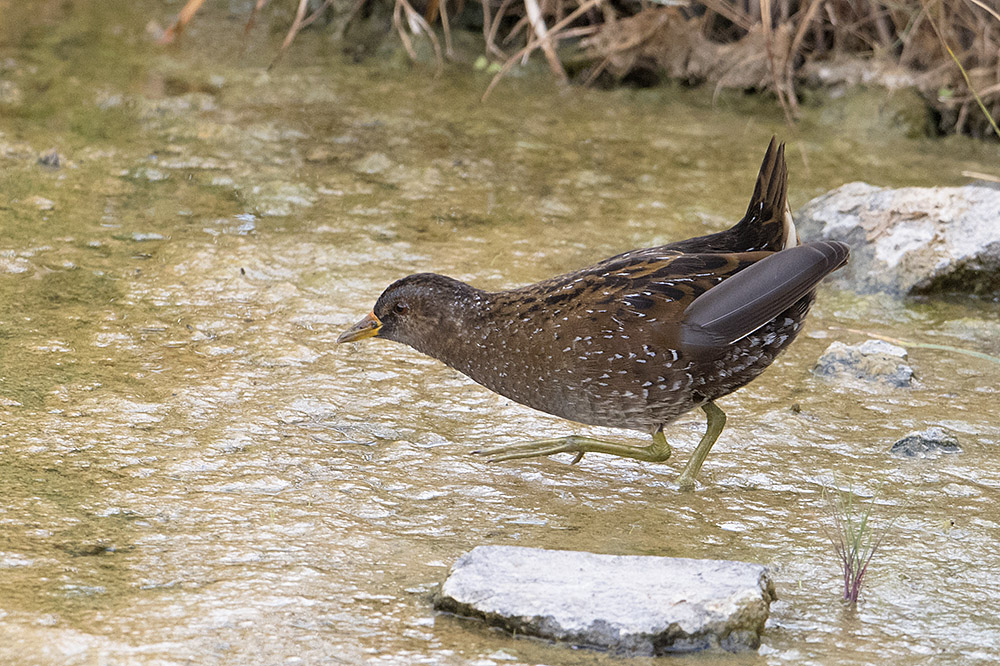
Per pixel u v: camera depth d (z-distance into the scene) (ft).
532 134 49.06
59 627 19.20
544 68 56.44
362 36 58.80
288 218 39.86
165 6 62.49
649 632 19.39
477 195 42.80
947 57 51.03
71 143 44.34
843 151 48.62
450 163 45.57
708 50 55.11
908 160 47.88
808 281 24.75
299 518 23.56
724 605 19.85
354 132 47.85
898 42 53.83
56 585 20.51
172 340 31.35
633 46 54.95
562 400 26.16
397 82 53.98
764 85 54.03
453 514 24.31
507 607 19.93
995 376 31.83
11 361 29.32
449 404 29.53
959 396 30.68
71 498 23.61
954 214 37.91
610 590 20.42
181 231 38.11
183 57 54.75
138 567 21.34
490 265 37.09
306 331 32.58
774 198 26.78
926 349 33.40
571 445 26.48
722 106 53.47
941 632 20.63
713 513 24.89
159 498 23.90
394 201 41.86
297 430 27.43
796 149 48.67
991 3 49.62
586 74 55.62
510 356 26.16
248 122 47.80
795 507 25.23
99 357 30.01
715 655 19.56
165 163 43.39
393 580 21.47
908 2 52.06
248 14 61.62
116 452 25.61
